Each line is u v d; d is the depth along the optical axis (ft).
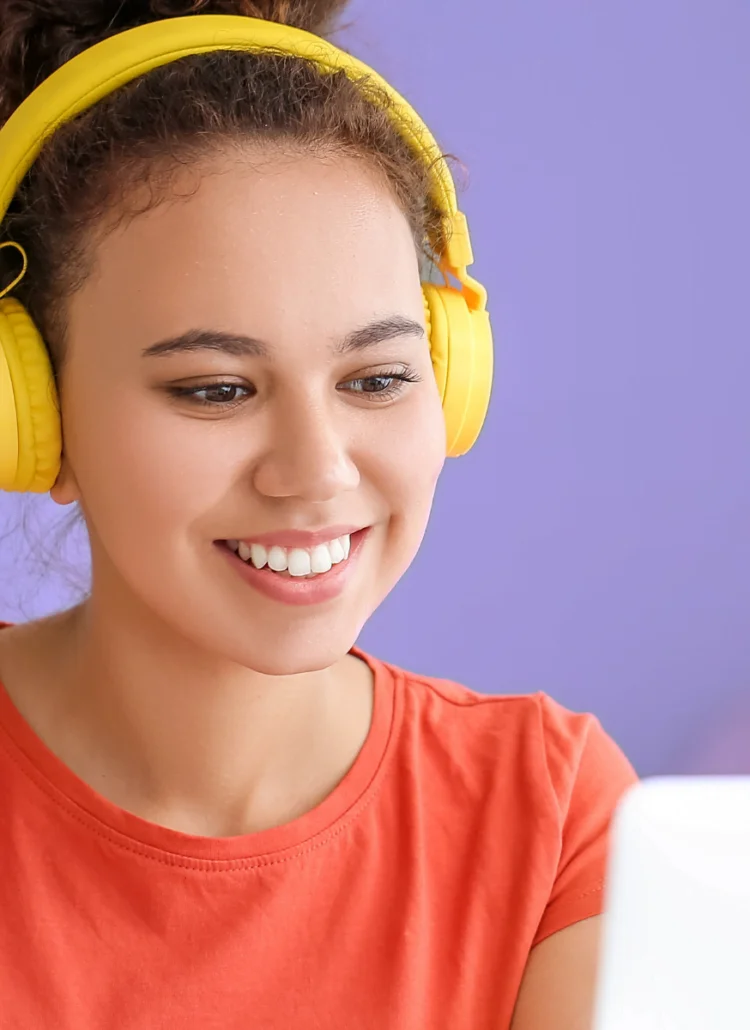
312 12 3.15
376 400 2.69
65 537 4.30
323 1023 2.93
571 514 5.80
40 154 2.70
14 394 2.68
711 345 5.71
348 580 2.77
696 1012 2.01
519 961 3.11
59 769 2.99
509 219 5.27
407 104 2.90
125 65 2.66
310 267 2.50
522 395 5.54
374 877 3.10
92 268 2.60
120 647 2.96
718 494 5.96
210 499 2.57
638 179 5.39
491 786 3.29
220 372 2.50
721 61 5.34
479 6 5.00
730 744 6.35
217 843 2.94
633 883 2.11
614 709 6.17
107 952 2.88
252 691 2.95
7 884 2.91
